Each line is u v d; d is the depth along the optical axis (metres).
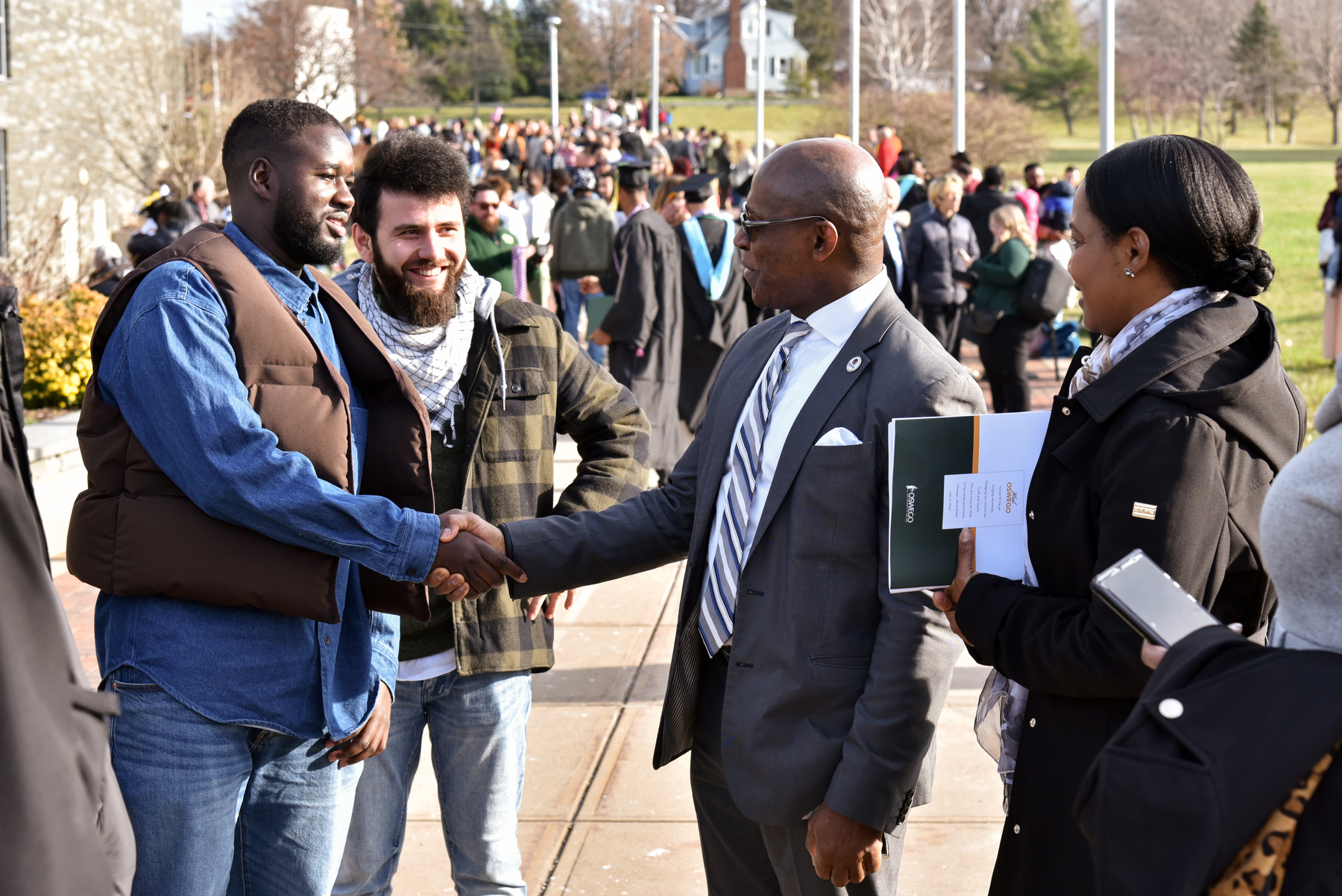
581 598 5.71
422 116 76.38
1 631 1.46
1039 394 10.26
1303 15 60.62
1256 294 1.95
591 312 7.80
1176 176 1.88
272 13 33.94
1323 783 1.39
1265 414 1.85
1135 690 1.79
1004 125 33.53
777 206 2.21
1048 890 1.98
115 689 2.10
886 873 2.35
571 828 3.58
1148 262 1.92
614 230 10.55
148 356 2.02
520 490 2.78
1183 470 1.77
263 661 2.12
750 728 2.20
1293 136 61.16
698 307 7.39
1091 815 1.53
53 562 6.50
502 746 2.77
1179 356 1.84
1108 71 9.35
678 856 3.42
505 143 33.50
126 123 21.20
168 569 2.05
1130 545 1.79
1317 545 1.49
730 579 2.32
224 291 2.09
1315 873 1.37
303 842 2.28
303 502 2.05
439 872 3.40
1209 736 1.42
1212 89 61.16
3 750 1.45
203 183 12.63
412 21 89.06
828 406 2.18
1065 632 1.85
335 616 2.12
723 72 102.00
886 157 17.38
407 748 2.71
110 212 21.34
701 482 2.43
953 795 3.73
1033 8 72.06
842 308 2.23
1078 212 2.01
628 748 4.11
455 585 2.41
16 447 2.06
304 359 2.14
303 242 2.23
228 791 2.13
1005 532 2.05
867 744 2.09
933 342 2.22
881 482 2.14
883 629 2.12
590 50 83.00
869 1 60.25
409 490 2.35
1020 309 8.50
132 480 2.08
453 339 2.68
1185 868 1.40
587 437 2.99
